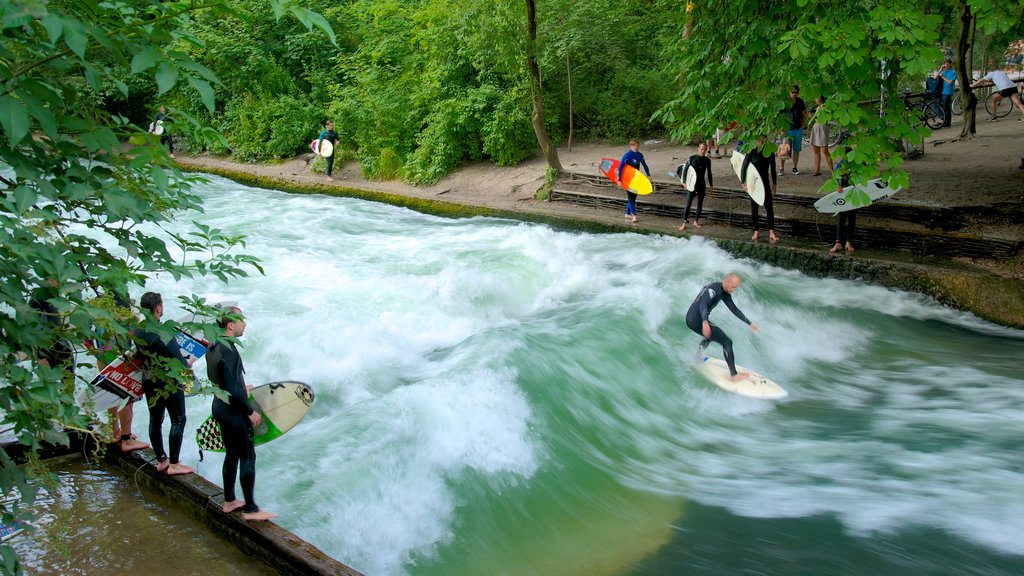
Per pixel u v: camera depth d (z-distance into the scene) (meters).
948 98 18.19
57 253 3.30
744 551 6.07
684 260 12.83
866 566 5.80
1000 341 10.25
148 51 2.97
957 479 6.92
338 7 26.67
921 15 8.92
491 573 5.89
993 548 5.91
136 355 4.87
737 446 8.00
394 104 21.17
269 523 5.39
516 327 10.27
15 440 6.44
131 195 3.54
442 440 7.10
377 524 6.18
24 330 3.31
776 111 10.61
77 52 2.71
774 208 13.98
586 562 6.02
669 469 7.46
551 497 6.83
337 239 15.26
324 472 6.48
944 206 12.04
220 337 4.05
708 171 14.10
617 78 21.31
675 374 9.28
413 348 10.02
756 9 11.08
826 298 11.49
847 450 7.69
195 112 26.53
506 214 16.61
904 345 10.39
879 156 9.66
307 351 9.33
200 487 5.79
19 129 2.80
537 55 16.95
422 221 17.44
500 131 19.39
